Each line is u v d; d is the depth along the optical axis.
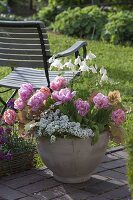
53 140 4.16
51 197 4.21
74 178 4.43
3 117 4.83
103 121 4.36
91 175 4.61
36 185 4.43
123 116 4.35
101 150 4.36
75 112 4.31
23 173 4.68
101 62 9.63
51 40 11.96
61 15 13.57
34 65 5.32
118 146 5.34
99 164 4.56
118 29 11.96
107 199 4.18
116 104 4.41
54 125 4.20
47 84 5.32
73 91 4.39
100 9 13.87
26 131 4.32
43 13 14.68
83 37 12.78
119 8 15.43
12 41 5.30
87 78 7.14
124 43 11.89
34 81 5.52
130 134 3.96
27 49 5.26
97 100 4.30
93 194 4.27
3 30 5.26
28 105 4.41
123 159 5.03
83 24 12.77
